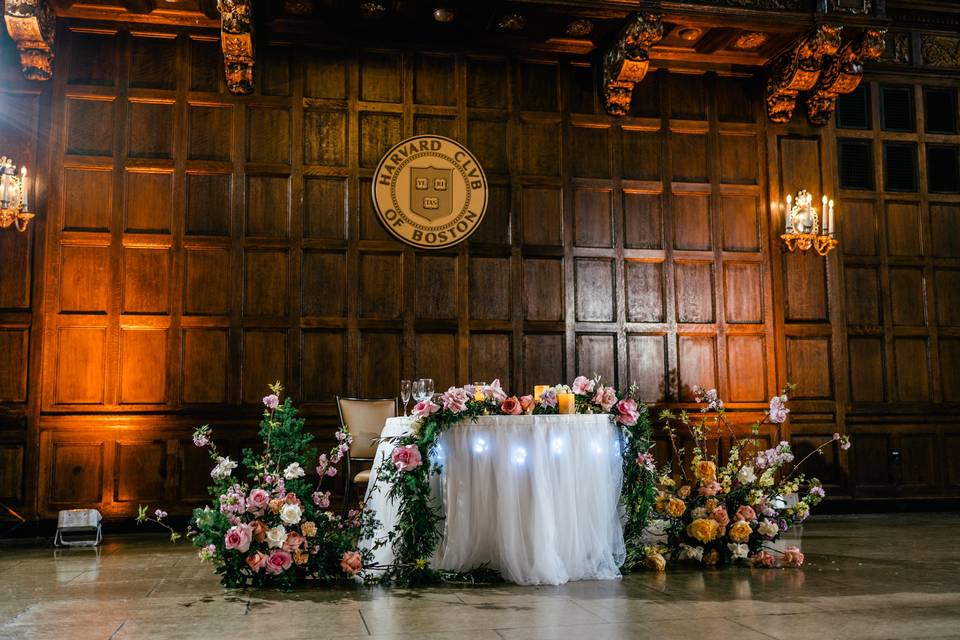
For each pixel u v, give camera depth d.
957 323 7.91
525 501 4.00
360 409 5.93
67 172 6.62
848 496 7.46
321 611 3.34
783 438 7.43
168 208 6.72
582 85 7.45
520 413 4.14
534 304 7.16
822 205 7.56
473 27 7.08
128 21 6.80
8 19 6.22
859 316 7.73
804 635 2.90
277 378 6.71
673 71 7.65
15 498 6.27
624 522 4.36
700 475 4.59
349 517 4.49
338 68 7.09
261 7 6.76
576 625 3.06
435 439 4.02
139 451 6.46
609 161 7.44
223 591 3.81
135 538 6.05
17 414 6.35
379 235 6.98
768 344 7.52
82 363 6.47
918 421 7.72
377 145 7.07
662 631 2.96
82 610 3.39
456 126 7.20
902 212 7.94
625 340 7.27
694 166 7.60
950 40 8.12
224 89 6.91
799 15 6.91
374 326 6.88
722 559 4.54
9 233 6.50
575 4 6.65
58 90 6.68
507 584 3.92
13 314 6.43
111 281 6.57
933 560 4.67
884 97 8.02
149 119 6.78
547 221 7.27
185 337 6.62
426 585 3.90
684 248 7.50
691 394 7.33
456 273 7.06
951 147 8.10
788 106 7.65
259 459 4.50
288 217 6.88
